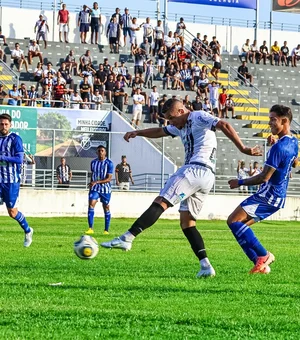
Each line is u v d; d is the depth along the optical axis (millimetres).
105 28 52344
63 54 48906
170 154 42281
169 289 9758
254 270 11453
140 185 37875
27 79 46219
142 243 19281
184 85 48344
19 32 51031
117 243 10383
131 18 51375
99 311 7945
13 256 14656
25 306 8164
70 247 17109
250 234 11336
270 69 52719
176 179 10688
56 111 40156
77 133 39156
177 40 50156
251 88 50406
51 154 38562
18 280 10453
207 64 51188
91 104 42781
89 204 23594
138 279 10812
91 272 11703
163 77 48031
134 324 7293
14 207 16453
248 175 38125
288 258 15461
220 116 46688
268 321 7645
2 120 16297
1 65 45500
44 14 51312
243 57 53125
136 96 43500
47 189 34625
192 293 9430
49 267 12438
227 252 16672
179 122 10938
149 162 38219
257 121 47000
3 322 7238
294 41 57500
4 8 50875
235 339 6711
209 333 6957
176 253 16047
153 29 50156
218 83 46438
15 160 16203
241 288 10039
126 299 8805
